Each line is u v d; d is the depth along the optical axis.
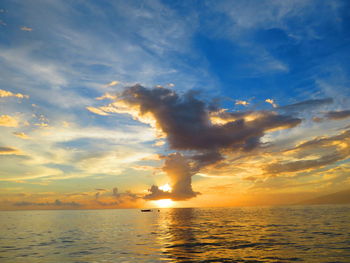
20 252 24.88
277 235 34.75
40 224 63.66
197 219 74.56
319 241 28.80
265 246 26.23
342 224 48.62
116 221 72.56
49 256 22.69
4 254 23.91
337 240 29.30
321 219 62.78
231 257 21.19
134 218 88.75
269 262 19.23
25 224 64.12
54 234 40.69
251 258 20.72
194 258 20.98
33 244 30.02
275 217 75.62
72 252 24.44
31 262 20.47
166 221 68.62
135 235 37.75
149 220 75.44
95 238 34.94
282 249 24.41
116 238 34.59
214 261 19.86
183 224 57.31
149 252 23.89
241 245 27.08
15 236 38.56
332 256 20.98
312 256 21.11
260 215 89.69
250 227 46.94
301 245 26.41
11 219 90.19
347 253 22.09
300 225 48.53
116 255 22.64
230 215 94.81
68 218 93.88
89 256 22.39
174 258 21.06
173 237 34.69
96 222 69.31
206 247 26.17
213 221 64.69
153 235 37.44
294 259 20.11
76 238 35.22
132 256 22.08
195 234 37.69
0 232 44.66
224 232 39.62
